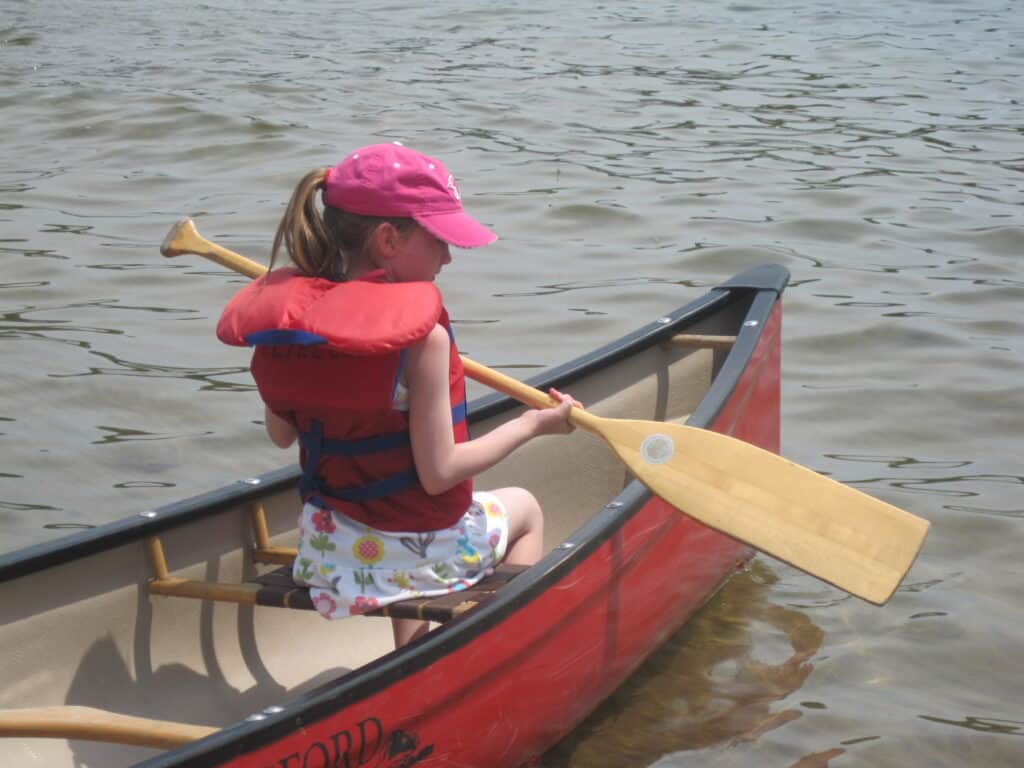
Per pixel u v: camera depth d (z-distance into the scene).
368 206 2.61
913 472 4.76
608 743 3.26
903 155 9.67
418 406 2.66
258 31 15.78
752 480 3.14
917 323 6.28
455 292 6.82
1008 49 13.88
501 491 3.16
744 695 3.47
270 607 3.33
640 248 7.57
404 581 2.81
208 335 6.22
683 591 3.75
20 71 12.99
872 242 7.64
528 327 6.30
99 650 3.01
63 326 6.29
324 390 2.65
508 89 12.08
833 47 14.16
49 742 2.88
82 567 2.97
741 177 9.10
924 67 13.02
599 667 3.32
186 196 8.65
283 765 2.46
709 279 7.00
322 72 12.92
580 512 4.28
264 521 3.30
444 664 2.74
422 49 14.28
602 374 4.27
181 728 2.52
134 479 4.79
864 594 3.00
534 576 2.96
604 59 13.60
